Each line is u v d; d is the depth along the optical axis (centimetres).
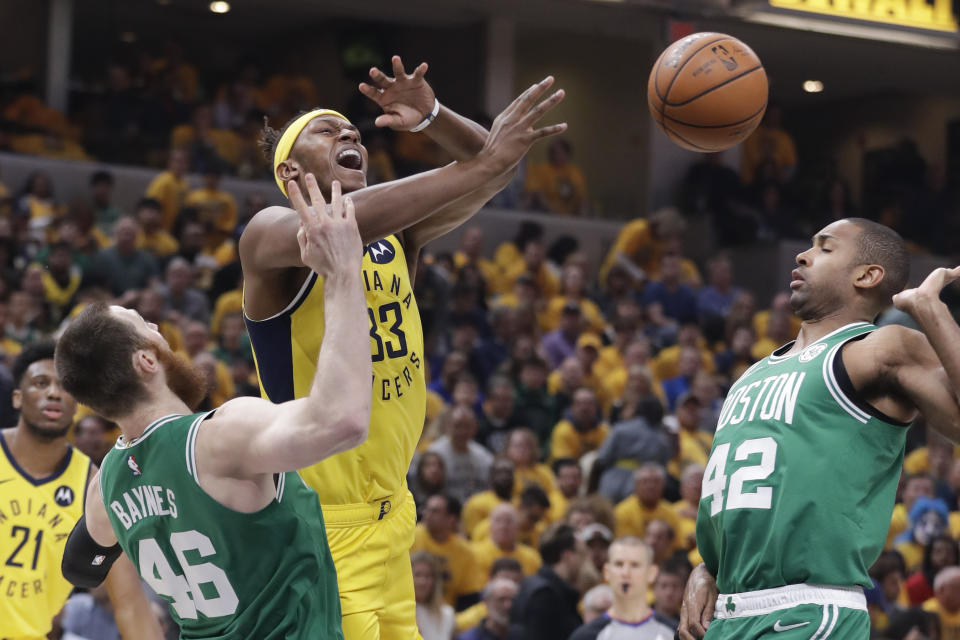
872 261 532
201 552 452
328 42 2764
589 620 1041
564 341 1819
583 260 2050
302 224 436
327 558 478
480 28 2534
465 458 1393
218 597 457
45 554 748
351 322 426
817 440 505
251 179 2202
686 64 605
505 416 1556
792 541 502
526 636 1077
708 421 1669
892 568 1296
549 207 2431
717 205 2506
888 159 2947
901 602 1330
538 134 518
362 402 418
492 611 1119
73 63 2906
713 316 2025
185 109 2306
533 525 1330
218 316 1686
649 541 1247
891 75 2839
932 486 1518
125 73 2311
